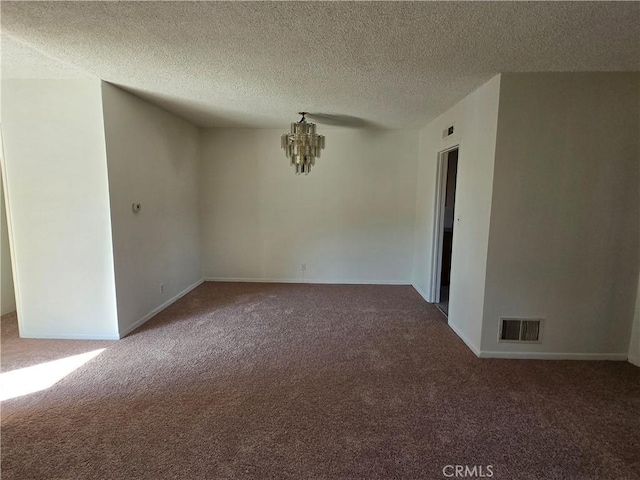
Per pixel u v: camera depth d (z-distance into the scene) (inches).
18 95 110.0
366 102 131.6
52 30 74.6
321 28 72.7
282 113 151.8
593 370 101.9
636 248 104.0
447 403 84.4
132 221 127.4
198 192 191.9
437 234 163.5
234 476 61.9
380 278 200.2
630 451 68.7
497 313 108.3
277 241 199.0
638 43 78.3
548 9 63.9
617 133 99.8
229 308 155.3
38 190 114.3
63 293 118.6
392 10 64.9
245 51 84.9
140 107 130.3
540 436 72.9
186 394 87.4
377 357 109.0
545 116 99.7
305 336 125.0
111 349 112.9
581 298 106.7
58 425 74.9
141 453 67.0
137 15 68.1
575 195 102.6
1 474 61.7
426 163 174.7
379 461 65.7
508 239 105.0
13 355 108.0
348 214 195.8
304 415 79.3
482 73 99.3
